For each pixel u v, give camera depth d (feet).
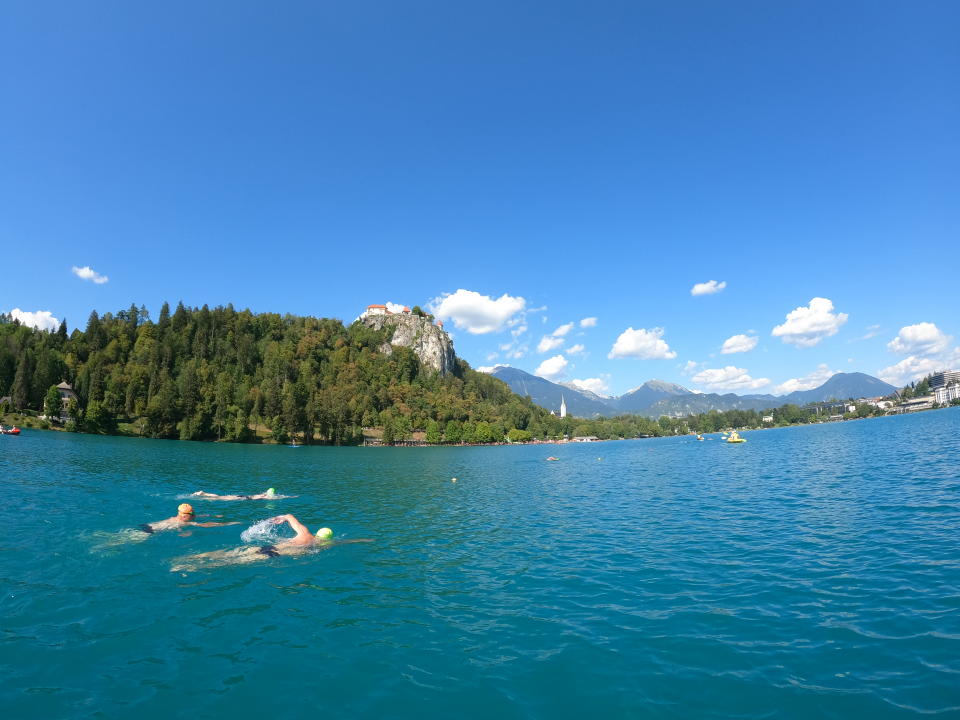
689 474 168.96
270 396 502.79
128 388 458.50
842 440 305.53
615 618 41.09
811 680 30.37
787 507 90.12
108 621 39.11
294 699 28.68
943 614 38.73
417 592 47.85
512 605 44.39
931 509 78.23
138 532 66.64
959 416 506.89
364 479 161.99
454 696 29.25
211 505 93.76
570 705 28.22
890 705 27.30
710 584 48.96
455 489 138.41
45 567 51.13
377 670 32.35
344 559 59.11
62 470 133.80
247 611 42.09
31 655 33.14
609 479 165.37
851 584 46.70
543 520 87.20
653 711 27.48
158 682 30.22
